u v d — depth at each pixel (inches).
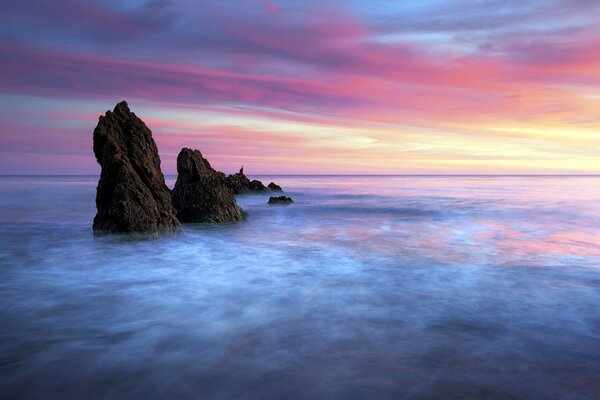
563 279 502.3
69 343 307.4
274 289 461.1
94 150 794.8
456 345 304.2
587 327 342.0
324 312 381.7
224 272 547.2
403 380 249.6
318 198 2178.9
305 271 552.7
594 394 233.5
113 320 358.0
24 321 355.3
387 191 2898.6
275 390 239.5
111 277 515.5
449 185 4269.2
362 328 339.0
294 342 308.7
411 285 476.7
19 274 526.6
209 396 234.5
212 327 342.3
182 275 529.0
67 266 573.3
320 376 256.2
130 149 791.7
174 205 1003.9
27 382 249.3
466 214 1370.6
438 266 580.4
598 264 590.2
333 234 922.1
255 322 353.7
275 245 767.1
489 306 398.0
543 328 338.6
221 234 894.4
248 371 262.4
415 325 345.4
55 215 1232.2
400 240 836.6
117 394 236.5
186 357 283.0
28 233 854.5
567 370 263.1
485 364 271.4
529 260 620.7
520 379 250.7
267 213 1403.8
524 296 430.3
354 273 540.7
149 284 482.0
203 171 1088.2
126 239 712.4
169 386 244.5
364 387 241.9
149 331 331.6
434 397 230.8
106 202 766.5
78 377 255.9
